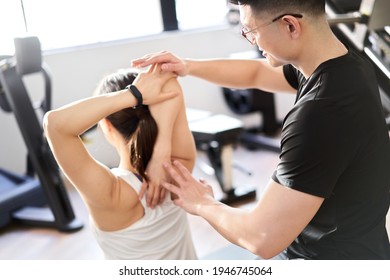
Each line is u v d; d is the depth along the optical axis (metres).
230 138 2.91
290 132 1.07
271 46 1.12
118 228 1.27
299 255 1.33
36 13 3.33
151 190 1.27
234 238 1.16
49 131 1.09
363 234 1.21
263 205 1.11
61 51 3.46
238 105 4.11
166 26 3.93
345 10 2.07
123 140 1.27
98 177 1.15
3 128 3.35
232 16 2.83
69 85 3.53
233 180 3.33
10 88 2.57
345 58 1.10
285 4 1.04
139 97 1.19
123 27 3.77
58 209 2.73
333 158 1.04
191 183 1.26
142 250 1.31
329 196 1.10
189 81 4.02
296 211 1.07
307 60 1.13
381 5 1.72
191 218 2.78
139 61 1.31
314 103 1.05
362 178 1.13
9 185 3.03
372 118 1.10
